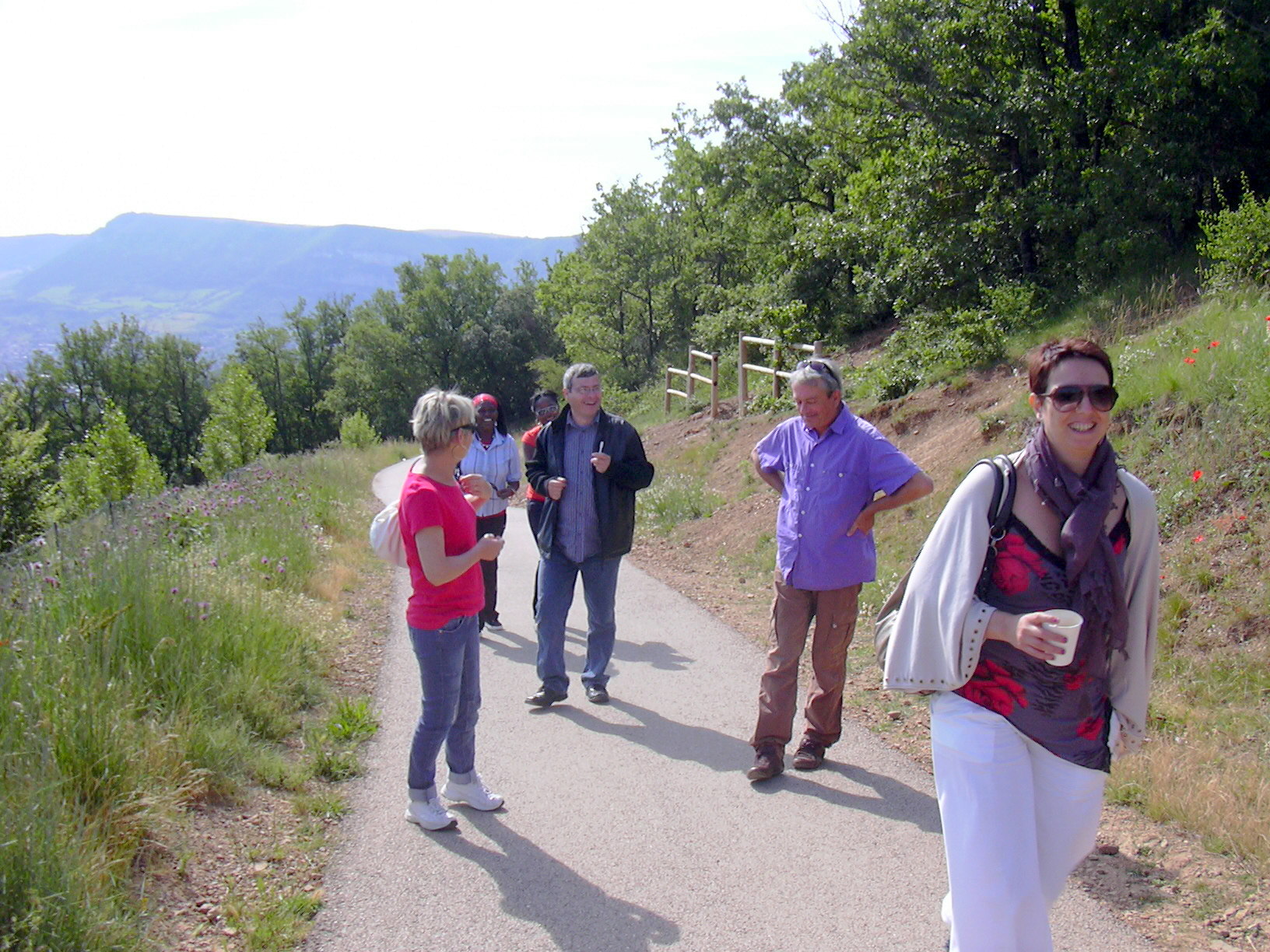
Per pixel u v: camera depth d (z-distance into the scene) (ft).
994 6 45.78
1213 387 23.76
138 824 12.50
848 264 63.72
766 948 11.09
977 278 46.75
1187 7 42.42
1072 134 44.14
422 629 13.85
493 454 26.81
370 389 272.51
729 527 36.86
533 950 11.16
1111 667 9.09
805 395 15.53
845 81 59.11
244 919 11.56
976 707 8.80
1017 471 8.79
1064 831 8.96
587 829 14.26
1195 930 10.90
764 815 14.56
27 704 12.98
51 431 254.27
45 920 10.07
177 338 276.00
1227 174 41.32
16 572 17.98
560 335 149.59
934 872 12.71
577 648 25.05
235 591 21.75
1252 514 19.95
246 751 15.83
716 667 22.44
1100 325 35.14
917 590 8.95
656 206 138.62
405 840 13.93
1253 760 14.69
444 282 274.77
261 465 60.44
